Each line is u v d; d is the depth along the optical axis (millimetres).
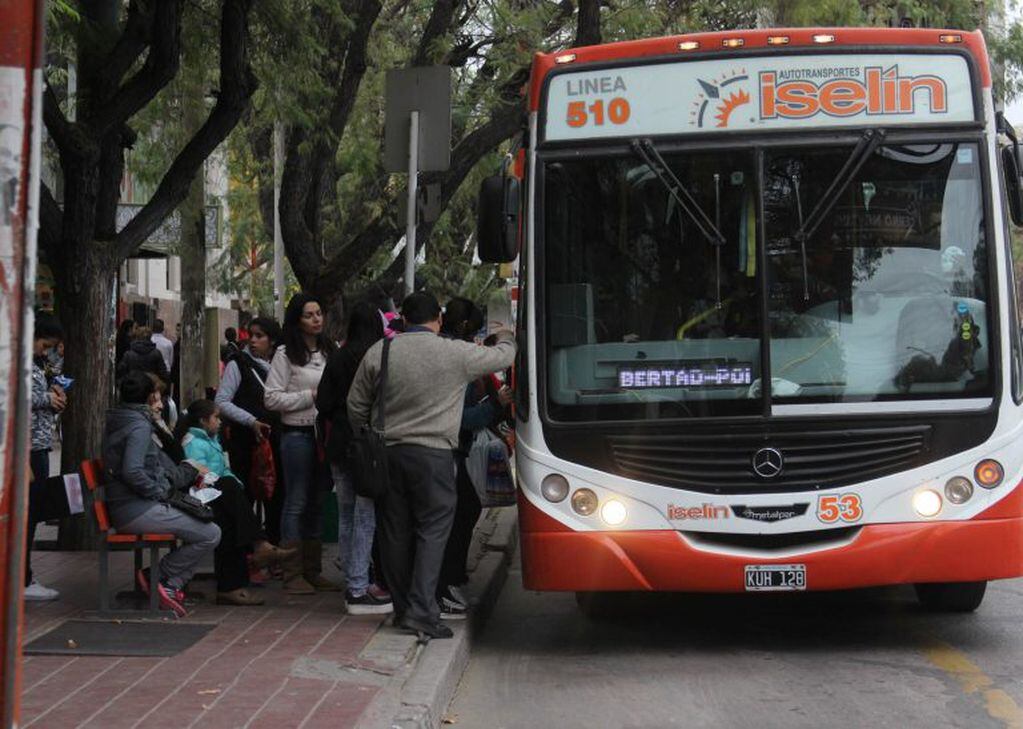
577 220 8047
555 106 8148
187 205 17125
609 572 7773
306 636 7738
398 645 7457
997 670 7508
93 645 7430
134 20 11617
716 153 8000
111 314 11594
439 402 7898
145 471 8250
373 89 19422
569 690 7281
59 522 11617
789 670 7633
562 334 7973
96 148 11086
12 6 2844
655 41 8117
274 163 22219
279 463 10234
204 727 5695
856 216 7910
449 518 7941
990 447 7727
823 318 7840
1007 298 7844
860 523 7684
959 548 7664
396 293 18422
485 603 9344
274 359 9438
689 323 7895
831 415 7730
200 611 8602
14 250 2850
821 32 8016
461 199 22672
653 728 6434
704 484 7746
